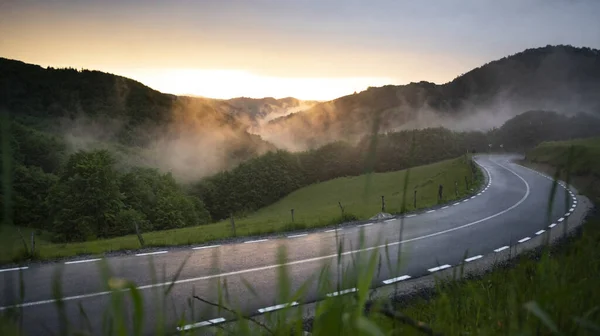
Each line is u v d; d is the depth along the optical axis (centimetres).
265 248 1594
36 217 6475
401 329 93
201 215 8550
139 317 61
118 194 5200
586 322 74
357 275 70
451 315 117
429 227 2059
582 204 2388
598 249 150
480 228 2031
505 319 98
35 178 7088
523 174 5619
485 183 4584
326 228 2058
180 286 997
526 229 1925
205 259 1398
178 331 84
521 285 112
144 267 1250
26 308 785
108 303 59
